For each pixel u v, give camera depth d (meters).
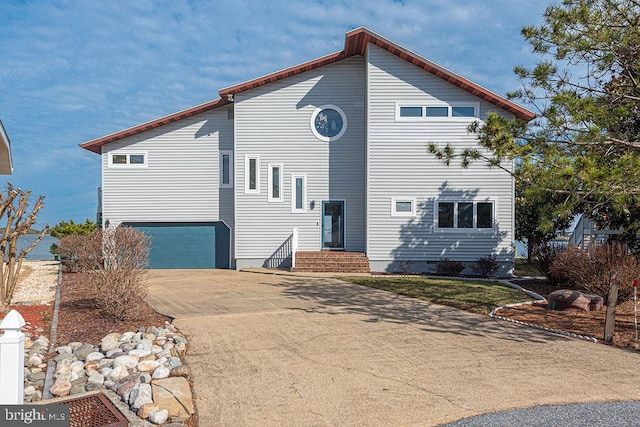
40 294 11.98
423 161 19.17
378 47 19.23
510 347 7.90
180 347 7.57
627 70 9.77
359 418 5.17
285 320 9.70
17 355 4.67
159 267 21.30
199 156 21.36
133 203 21.22
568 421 5.03
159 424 4.96
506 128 9.98
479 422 5.02
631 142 9.37
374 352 7.56
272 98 20.36
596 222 18.00
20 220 10.84
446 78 18.97
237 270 20.16
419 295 12.88
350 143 20.39
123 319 8.98
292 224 20.34
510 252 18.89
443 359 7.22
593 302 10.74
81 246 15.15
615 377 6.45
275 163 20.36
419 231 19.16
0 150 11.21
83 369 6.45
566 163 8.80
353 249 20.33
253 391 5.94
